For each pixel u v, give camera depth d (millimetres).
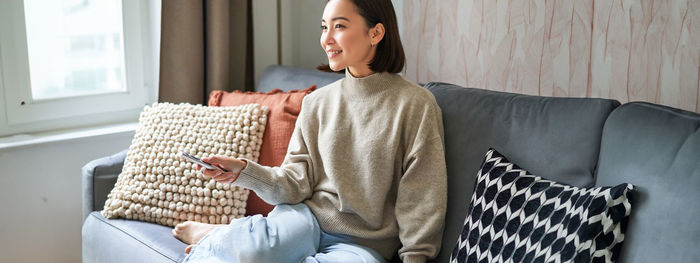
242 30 2678
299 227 1632
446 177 1630
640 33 1804
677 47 1733
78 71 2469
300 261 1600
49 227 2338
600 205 1301
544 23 2012
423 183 1619
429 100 1678
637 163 1354
